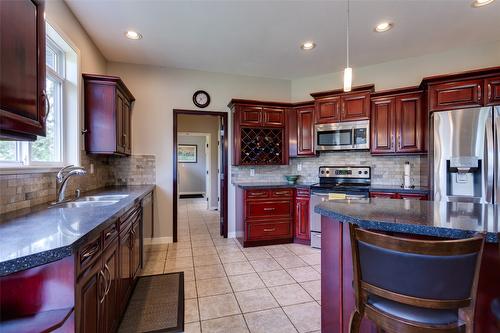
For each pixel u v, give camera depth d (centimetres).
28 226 124
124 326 189
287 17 263
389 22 274
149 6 242
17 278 100
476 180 276
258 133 410
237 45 325
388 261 96
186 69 402
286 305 218
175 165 395
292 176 420
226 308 213
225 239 409
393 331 101
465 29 290
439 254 87
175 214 395
